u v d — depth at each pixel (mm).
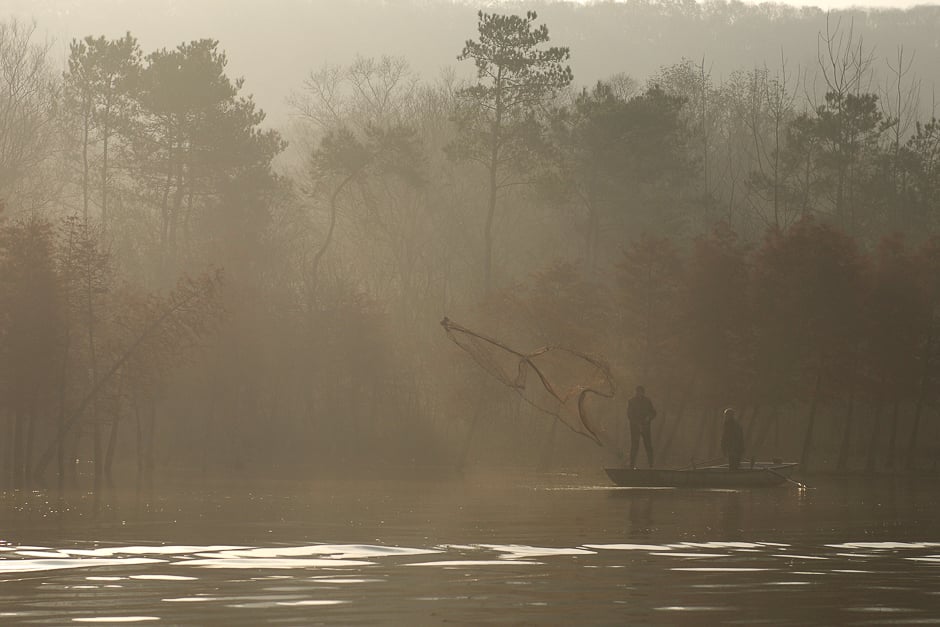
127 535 53688
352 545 49719
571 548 49312
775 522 65188
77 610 32562
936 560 45812
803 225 179500
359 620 31328
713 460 133750
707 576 40500
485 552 47469
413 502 80938
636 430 121000
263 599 34594
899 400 182750
